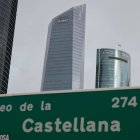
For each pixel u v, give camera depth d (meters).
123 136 3.33
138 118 3.35
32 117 3.62
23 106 3.68
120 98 3.45
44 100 3.63
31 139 3.56
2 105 3.74
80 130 3.45
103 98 3.49
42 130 3.55
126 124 3.36
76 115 3.50
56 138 3.49
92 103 3.49
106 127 3.39
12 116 3.68
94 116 3.45
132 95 3.44
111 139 3.35
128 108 3.41
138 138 3.29
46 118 3.57
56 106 3.58
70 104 3.55
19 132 3.61
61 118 3.53
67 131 3.48
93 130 3.41
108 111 3.44
